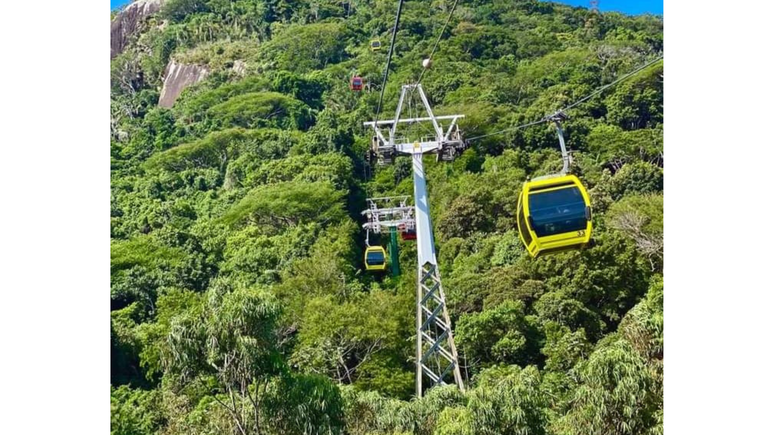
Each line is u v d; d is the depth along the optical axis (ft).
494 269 137.39
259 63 327.06
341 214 183.01
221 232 175.22
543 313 118.83
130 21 383.04
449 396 68.74
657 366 69.56
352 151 221.46
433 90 253.24
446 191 180.86
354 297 136.15
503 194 168.04
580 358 101.30
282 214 181.57
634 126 207.41
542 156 193.77
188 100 300.61
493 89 241.35
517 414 54.95
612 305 123.34
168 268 153.07
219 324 50.14
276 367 51.26
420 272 92.73
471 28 312.50
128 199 205.26
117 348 117.91
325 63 323.57
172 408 84.94
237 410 56.75
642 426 54.24
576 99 215.72
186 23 377.30
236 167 217.77
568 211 58.49
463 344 113.91
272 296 51.98
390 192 199.62
